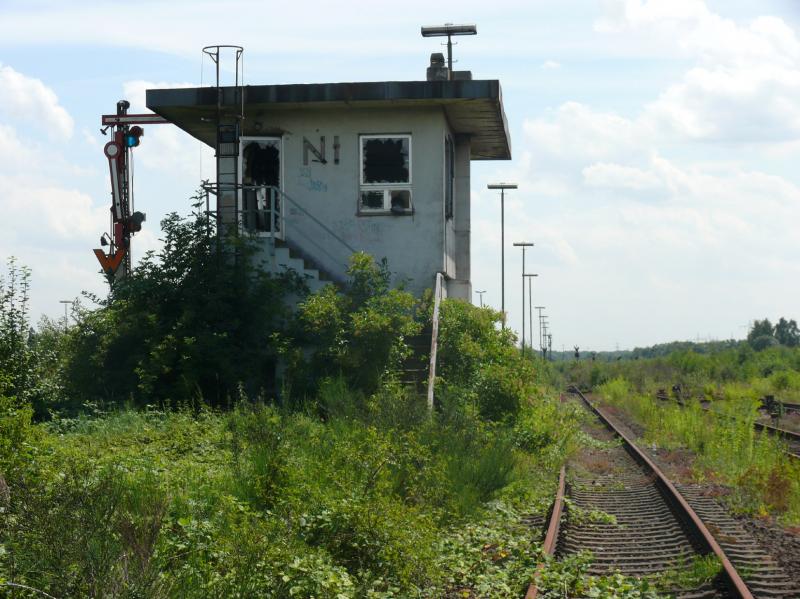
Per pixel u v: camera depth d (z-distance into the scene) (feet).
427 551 27.71
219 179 69.36
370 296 63.62
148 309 60.34
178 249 61.67
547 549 30.19
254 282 62.28
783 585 27.27
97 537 21.70
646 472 53.57
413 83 67.87
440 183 70.69
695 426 70.28
